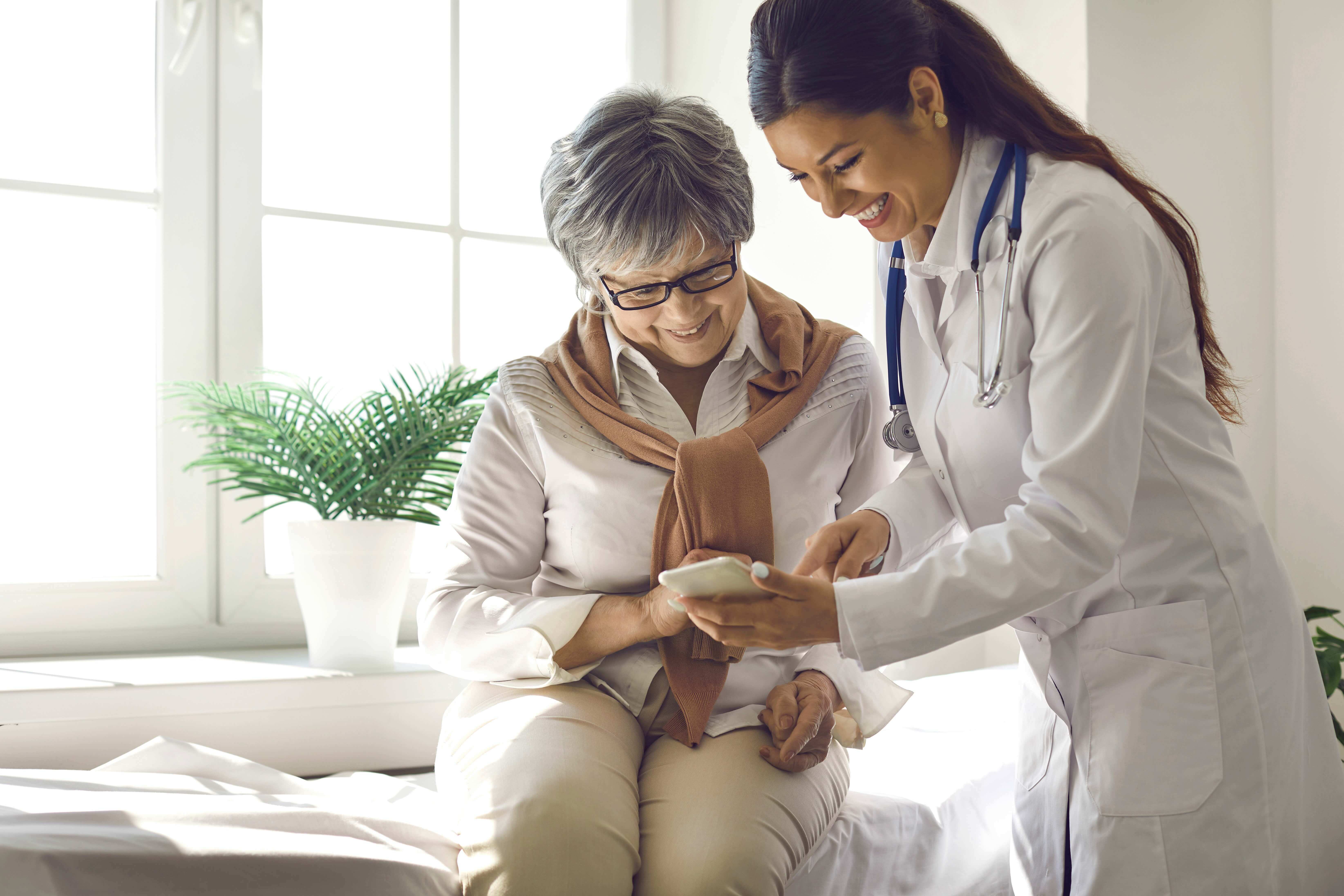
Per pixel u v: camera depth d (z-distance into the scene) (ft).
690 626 3.72
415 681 5.04
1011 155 3.31
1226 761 2.99
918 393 3.77
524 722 3.66
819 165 3.24
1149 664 3.07
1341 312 6.42
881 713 4.04
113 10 5.77
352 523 5.01
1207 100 6.57
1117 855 3.01
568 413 4.17
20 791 3.33
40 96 5.64
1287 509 6.68
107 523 5.66
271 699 4.73
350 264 6.40
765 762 3.63
